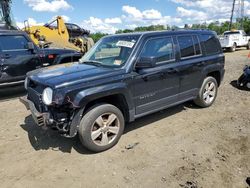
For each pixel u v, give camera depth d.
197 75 5.48
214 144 4.23
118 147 4.19
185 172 3.47
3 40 7.24
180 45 5.11
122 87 4.04
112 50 4.62
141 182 3.30
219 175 3.39
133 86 4.24
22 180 3.40
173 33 5.04
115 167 3.64
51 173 3.54
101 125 3.95
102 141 4.01
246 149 4.04
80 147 4.22
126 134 4.67
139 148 4.15
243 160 3.73
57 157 3.94
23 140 4.54
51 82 3.65
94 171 3.56
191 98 5.55
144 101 4.50
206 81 5.79
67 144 4.33
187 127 4.94
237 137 4.46
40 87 3.93
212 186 3.18
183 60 5.13
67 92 3.55
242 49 24.25
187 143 4.29
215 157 3.83
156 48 4.64
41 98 3.82
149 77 4.45
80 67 4.39
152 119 5.35
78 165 3.71
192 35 5.44
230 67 12.00
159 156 3.90
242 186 3.18
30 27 11.67
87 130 3.81
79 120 3.73
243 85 7.81
